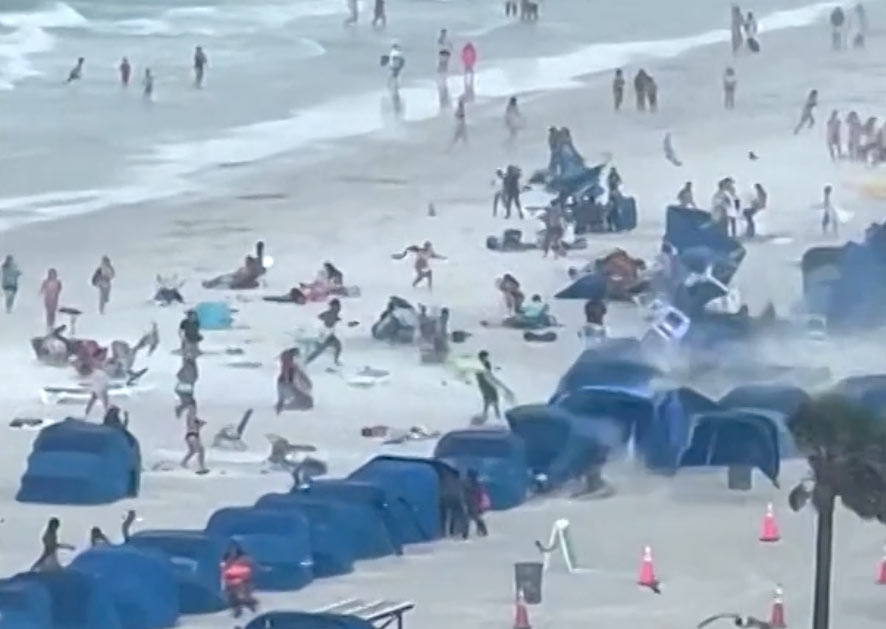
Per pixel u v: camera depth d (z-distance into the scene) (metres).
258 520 130.25
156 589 122.00
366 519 135.00
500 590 128.12
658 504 149.25
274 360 194.25
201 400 180.12
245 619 122.25
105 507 147.88
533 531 142.50
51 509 147.12
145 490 152.62
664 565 134.12
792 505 135.50
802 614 123.00
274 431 170.12
